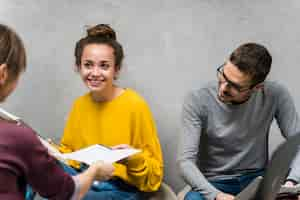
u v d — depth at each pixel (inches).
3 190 38.3
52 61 80.6
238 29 76.4
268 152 74.2
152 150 70.5
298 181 61.7
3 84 40.0
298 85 77.6
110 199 66.8
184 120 66.6
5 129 39.1
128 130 69.5
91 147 63.2
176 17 77.0
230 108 64.4
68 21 78.6
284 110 66.4
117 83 80.7
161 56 78.8
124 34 78.5
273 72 77.6
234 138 66.2
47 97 82.4
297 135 52.4
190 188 70.3
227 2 75.6
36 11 78.4
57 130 84.1
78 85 81.4
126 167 68.2
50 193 43.5
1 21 79.0
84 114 71.4
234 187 68.4
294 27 75.2
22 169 39.6
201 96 65.4
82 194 47.4
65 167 65.5
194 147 64.6
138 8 77.2
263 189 51.4
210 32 77.0
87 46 66.9
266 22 75.6
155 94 80.7
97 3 77.7
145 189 70.0
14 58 39.5
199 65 78.5
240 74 57.5
